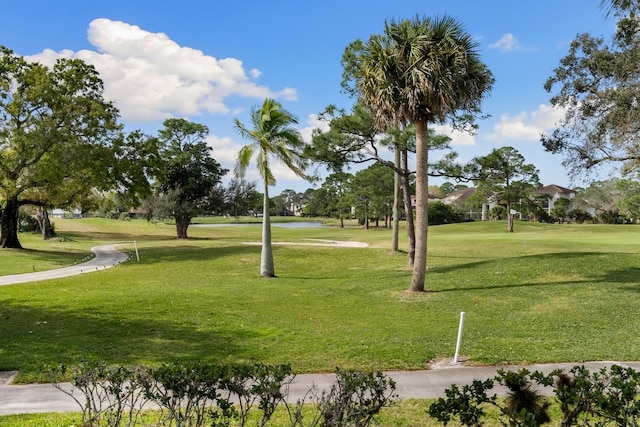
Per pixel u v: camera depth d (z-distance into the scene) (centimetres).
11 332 1221
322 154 2541
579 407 439
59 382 836
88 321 1359
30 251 3700
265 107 2409
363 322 1373
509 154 5453
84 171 3544
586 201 7825
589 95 2102
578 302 1509
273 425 634
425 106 1711
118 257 3528
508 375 462
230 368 526
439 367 929
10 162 3397
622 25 1875
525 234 4675
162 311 1515
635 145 1970
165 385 471
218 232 7550
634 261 2106
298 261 3136
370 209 8325
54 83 3538
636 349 1016
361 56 1816
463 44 1706
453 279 2058
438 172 2700
